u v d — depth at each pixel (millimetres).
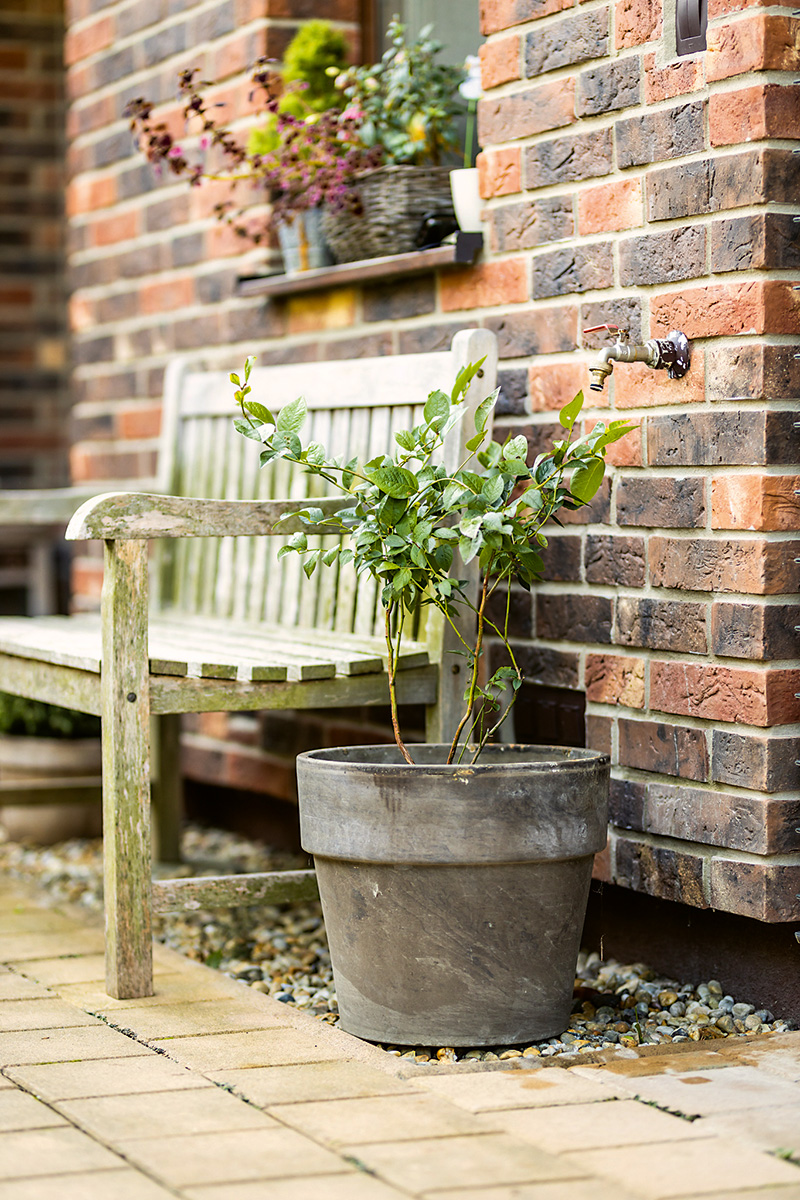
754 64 2473
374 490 2523
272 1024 2562
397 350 3410
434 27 3760
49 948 3100
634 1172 1904
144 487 4445
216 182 4070
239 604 3633
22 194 6711
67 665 2898
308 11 3871
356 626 3201
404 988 2441
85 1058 2371
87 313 4777
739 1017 2629
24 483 6766
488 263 3123
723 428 2559
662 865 2732
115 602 2658
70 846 4254
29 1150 1989
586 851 2453
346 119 3391
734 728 2566
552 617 2973
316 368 3396
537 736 3105
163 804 3908
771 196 2482
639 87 2719
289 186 3539
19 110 6688
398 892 2408
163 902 2742
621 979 2863
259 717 4031
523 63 2994
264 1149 1984
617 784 2828
